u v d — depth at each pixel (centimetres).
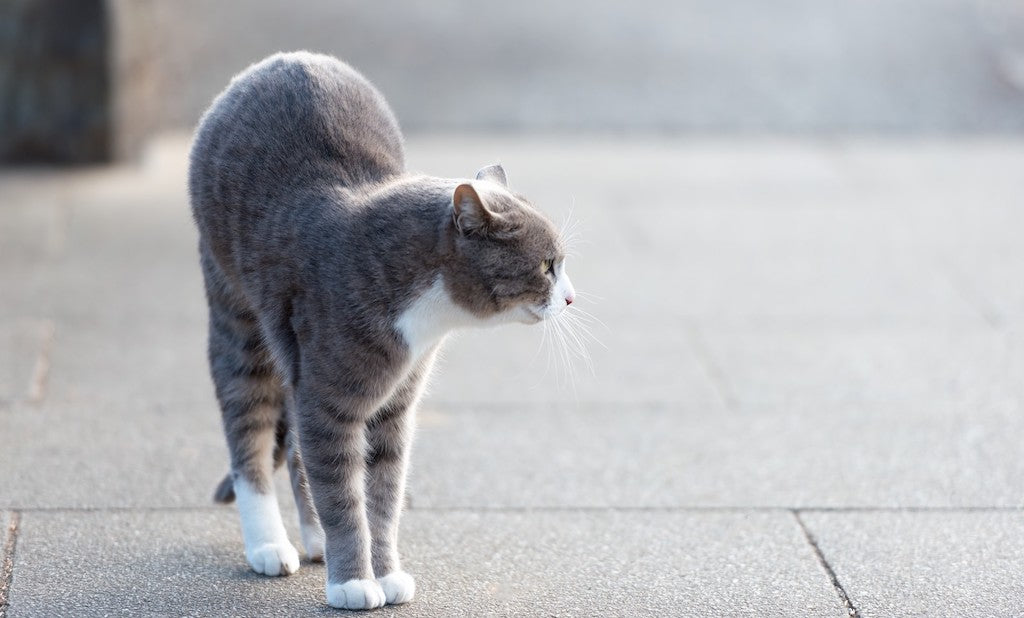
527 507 729
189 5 1958
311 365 569
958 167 1512
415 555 667
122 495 724
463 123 1642
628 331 1034
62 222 1251
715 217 1336
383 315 562
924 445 823
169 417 842
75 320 1016
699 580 646
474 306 577
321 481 585
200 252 654
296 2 2034
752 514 724
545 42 1956
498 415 867
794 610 616
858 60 1883
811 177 1480
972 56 1892
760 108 1722
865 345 1008
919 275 1172
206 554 659
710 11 2102
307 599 612
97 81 1401
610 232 1280
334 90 625
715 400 901
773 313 1079
